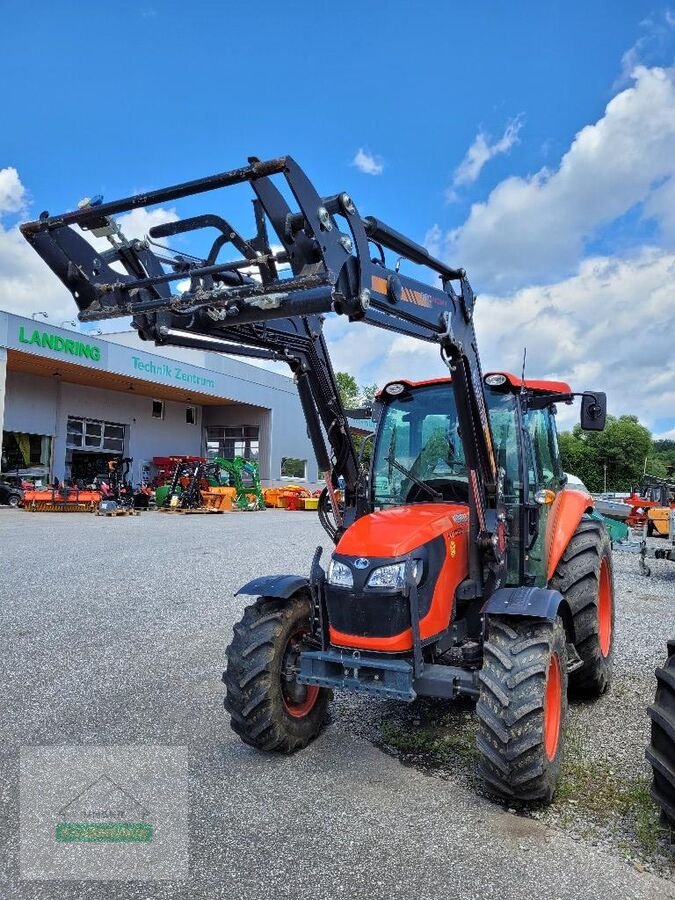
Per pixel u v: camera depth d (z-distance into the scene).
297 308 3.15
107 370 24.77
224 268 3.02
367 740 4.12
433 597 3.61
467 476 4.12
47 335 22.34
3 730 4.25
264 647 3.79
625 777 3.57
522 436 4.52
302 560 11.21
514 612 3.34
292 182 2.67
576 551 4.87
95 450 28.58
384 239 3.33
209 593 8.42
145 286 3.28
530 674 3.17
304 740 3.97
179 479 24.16
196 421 34.41
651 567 11.51
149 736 4.18
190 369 29.08
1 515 18.59
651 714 2.96
